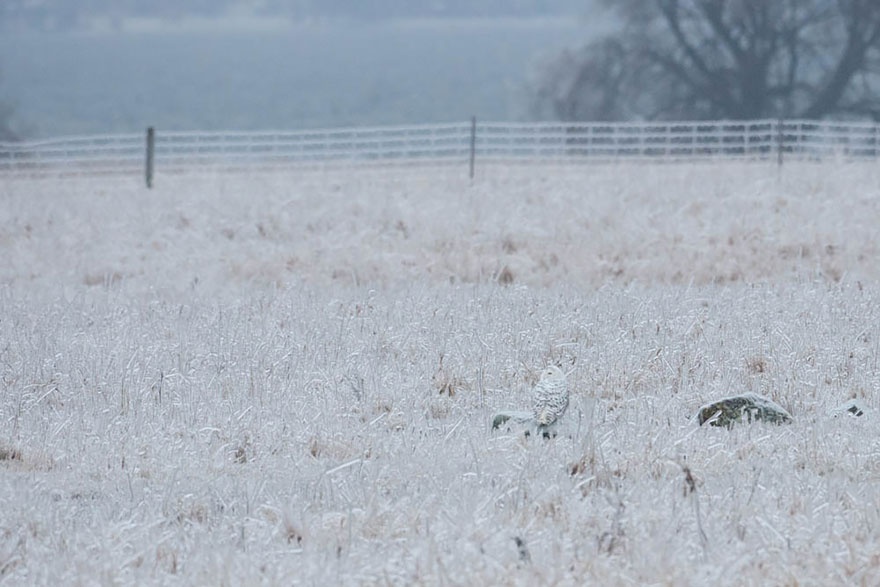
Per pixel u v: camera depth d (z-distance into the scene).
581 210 69.50
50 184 86.81
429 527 22.97
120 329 41.72
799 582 20.67
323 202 74.06
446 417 32.06
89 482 27.11
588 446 27.12
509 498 24.34
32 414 31.81
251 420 30.80
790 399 32.38
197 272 60.38
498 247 62.62
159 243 66.81
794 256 60.44
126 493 26.19
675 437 28.20
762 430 29.22
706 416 30.23
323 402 32.50
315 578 20.92
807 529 22.44
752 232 64.00
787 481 25.38
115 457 28.52
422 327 40.06
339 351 37.69
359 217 70.25
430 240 64.44
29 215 73.12
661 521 23.00
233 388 33.97
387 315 42.47
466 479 25.80
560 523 23.28
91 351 37.88
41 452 28.86
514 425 29.88
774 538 22.39
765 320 40.53
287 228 68.62
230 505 24.89
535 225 66.31
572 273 57.16
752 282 51.75
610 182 78.19
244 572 21.11
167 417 31.64
